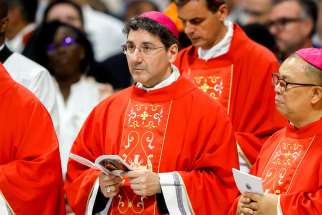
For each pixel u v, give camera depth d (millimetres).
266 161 14109
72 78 19094
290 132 13984
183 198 13938
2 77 14664
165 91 14383
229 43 16109
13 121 14586
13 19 22250
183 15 15734
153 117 14352
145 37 13969
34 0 22609
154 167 14156
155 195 14117
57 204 14688
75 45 19016
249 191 13352
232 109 15977
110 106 14727
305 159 13648
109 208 14430
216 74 16094
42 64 18969
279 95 13703
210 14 15711
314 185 13422
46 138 14633
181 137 14219
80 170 14664
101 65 20984
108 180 13953
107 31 25578
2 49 16328
